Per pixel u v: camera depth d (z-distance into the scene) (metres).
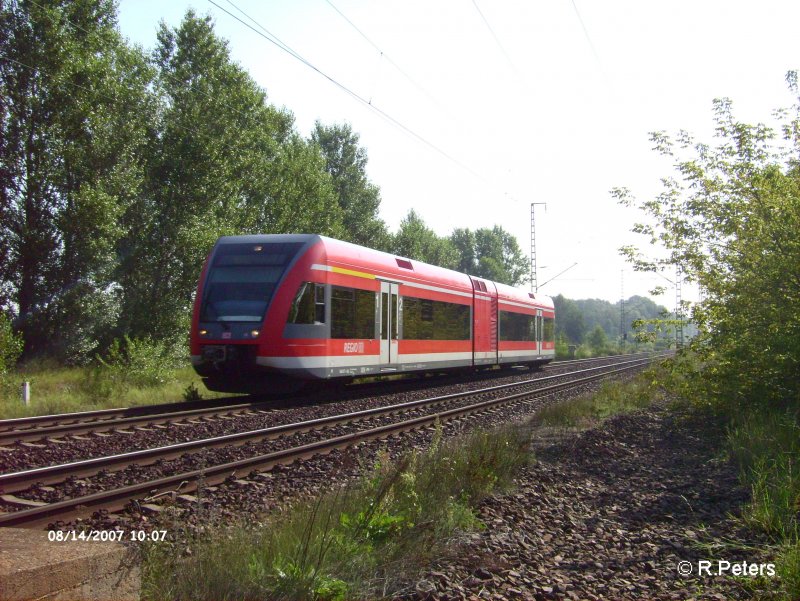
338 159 56.22
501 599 4.58
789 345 10.52
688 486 7.99
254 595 4.38
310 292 15.30
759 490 6.99
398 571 4.94
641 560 5.47
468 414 14.65
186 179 31.08
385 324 18.16
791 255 10.65
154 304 30.50
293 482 8.00
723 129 12.49
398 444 10.79
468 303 23.69
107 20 28.20
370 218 56.59
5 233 26.22
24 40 25.09
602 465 9.38
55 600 3.39
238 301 15.02
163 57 33.19
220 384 15.54
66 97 25.83
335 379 17.38
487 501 7.06
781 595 4.67
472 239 90.38
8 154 25.56
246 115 33.62
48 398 16.22
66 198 26.84
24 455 9.34
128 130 27.61
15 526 5.86
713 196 12.24
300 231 38.31
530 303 30.66
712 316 11.79
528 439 9.80
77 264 26.94
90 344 27.83
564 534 6.22
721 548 5.68
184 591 4.34
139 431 11.41
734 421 11.21
